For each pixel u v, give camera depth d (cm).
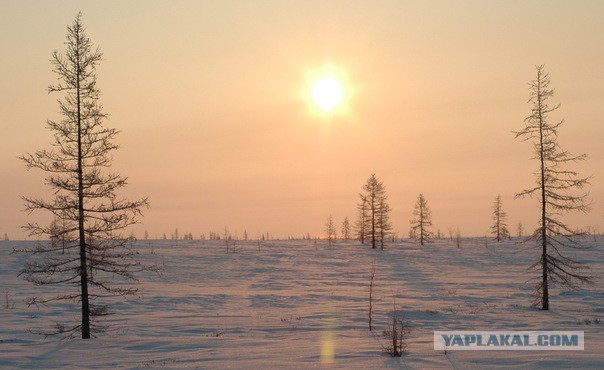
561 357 1595
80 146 2419
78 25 2419
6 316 3309
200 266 7100
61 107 2398
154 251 8800
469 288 4897
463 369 1488
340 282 5584
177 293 4612
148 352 2086
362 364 1608
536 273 6278
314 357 1770
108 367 1772
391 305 3734
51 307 3738
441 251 9281
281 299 4194
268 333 2594
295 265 7462
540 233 3666
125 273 2581
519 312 3403
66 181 2395
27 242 10194
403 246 10369
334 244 10969
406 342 2102
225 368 1634
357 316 3212
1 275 5678
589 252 8331
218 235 13550
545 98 3566
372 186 9888
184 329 2772
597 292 4472
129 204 2472
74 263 6266
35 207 2347
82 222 2448
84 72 2422
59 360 1952
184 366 1703
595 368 1431
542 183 3591
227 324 2934
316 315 3278
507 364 1530
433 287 5000
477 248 9738
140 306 3831
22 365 1862
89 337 2497
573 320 3003
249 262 7712
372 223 9938
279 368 1593
